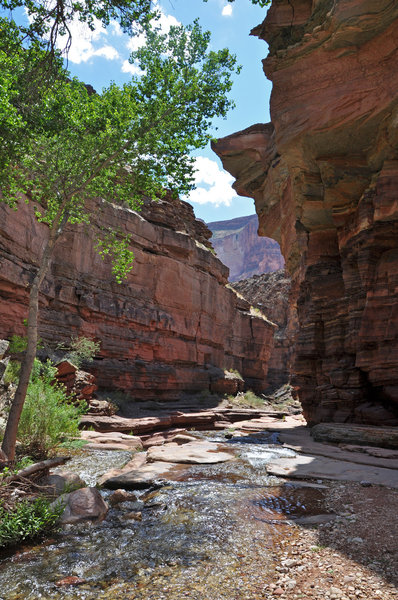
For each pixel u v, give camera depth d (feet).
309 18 44.50
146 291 79.05
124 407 61.05
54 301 57.82
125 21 19.03
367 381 44.68
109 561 11.68
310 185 48.70
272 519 15.24
